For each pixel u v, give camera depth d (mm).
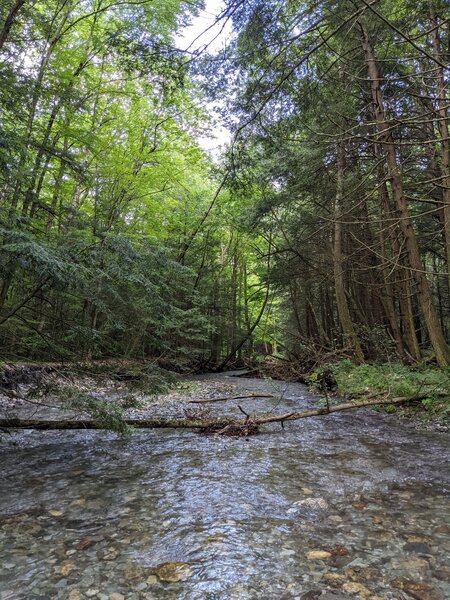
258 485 3908
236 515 3168
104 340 5793
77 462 4664
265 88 6613
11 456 4859
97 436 5961
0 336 5328
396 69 9367
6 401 7691
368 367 10883
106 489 3766
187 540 2721
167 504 3400
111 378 5594
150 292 5477
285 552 2555
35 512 3207
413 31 9109
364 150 11766
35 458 4793
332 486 3891
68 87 10477
